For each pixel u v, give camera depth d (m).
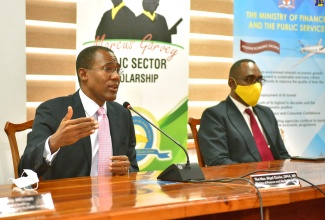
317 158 2.94
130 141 2.71
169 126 3.86
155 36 3.78
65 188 1.86
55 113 2.46
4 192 1.76
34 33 3.55
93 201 1.57
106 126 2.53
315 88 4.56
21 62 3.39
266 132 3.31
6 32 3.33
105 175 2.28
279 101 4.42
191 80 4.18
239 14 4.25
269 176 1.89
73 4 3.66
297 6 4.46
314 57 4.55
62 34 3.64
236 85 3.25
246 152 3.20
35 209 1.41
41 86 3.59
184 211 1.55
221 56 4.32
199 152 3.28
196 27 4.18
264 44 4.34
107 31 3.63
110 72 2.51
